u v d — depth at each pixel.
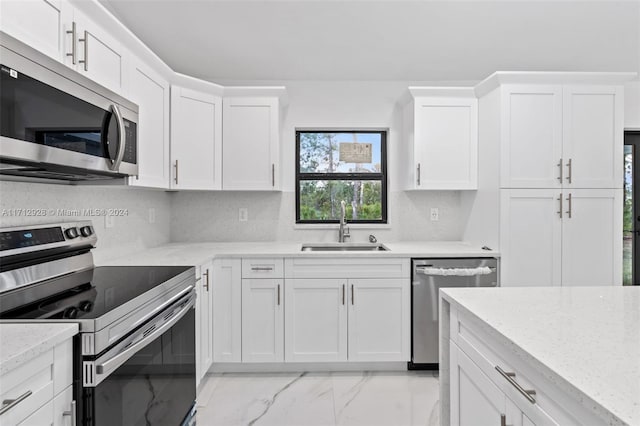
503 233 2.51
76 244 1.77
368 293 2.52
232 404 2.12
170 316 1.55
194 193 3.17
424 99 2.82
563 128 2.50
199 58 2.81
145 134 2.08
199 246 2.88
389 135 3.22
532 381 0.82
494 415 1.01
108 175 1.62
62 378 0.98
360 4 2.23
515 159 2.50
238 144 2.78
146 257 2.29
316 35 2.54
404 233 3.23
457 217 3.23
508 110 2.50
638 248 3.23
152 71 2.17
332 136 3.31
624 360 0.77
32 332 0.96
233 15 2.32
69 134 1.30
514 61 2.88
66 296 1.31
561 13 2.31
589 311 1.12
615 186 2.52
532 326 0.98
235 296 2.48
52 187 1.74
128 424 1.22
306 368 2.56
